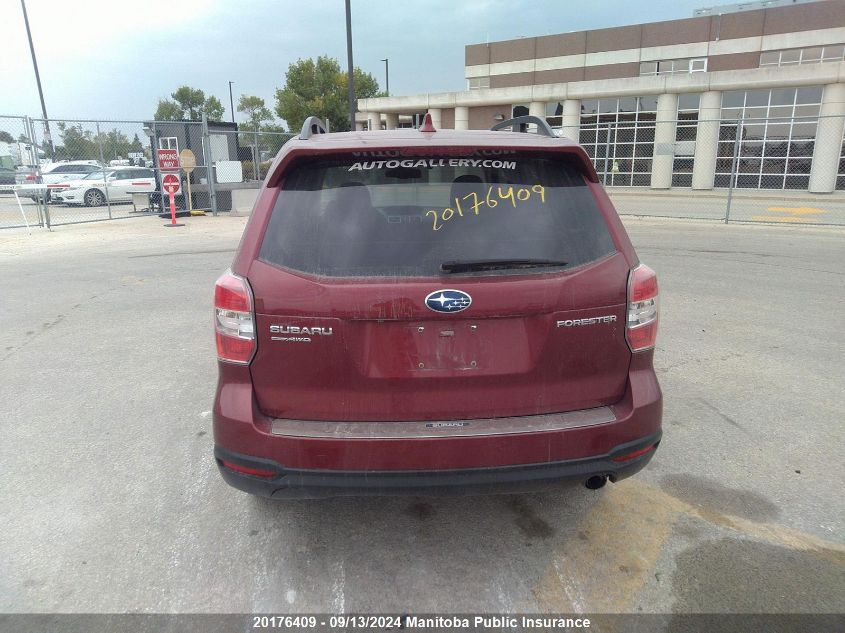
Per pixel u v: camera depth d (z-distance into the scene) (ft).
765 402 14.34
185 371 16.62
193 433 13.07
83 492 10.81
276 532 9.71
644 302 8.36
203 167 60.13
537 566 8.91
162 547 9.34
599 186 8.70
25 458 11.99
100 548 9.30
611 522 9.91
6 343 18.97
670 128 86.33
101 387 15.52
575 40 112.06
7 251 36.83
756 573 8.68
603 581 8.59
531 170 8.44
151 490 10.89
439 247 7.87
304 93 138.82
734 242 38.09
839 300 23.26
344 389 7.88
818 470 11.40
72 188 67.36
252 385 8.00
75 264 32.14
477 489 7.91
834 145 77.20
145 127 58.65
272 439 7.76
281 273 7.75
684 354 17.51
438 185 8.17
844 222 47.96
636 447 8.29
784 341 18.57
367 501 10.58
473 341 7.84
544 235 8.12
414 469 7.75
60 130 52.29
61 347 18.58
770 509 10.21
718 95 83.51
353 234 7.91
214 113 213.66
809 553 9.11
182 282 27.48
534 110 99.25
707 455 11.96
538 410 8.16
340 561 9.04
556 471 7.97
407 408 7.93
